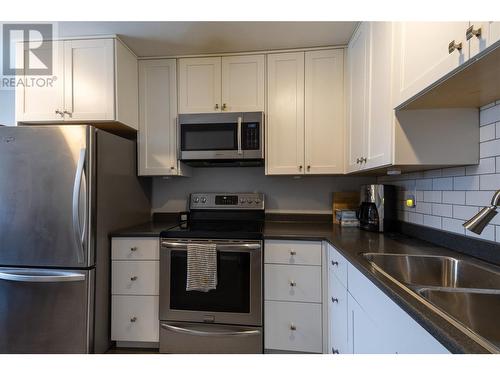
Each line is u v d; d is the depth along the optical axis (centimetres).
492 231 109
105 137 179
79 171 162
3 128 166
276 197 241
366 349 103
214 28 178
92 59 190
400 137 121
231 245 174
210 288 171
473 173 119
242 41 195
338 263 143
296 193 239
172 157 216
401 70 114
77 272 166
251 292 174
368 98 152
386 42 127
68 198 164
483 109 115
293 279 174
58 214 165
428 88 96
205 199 238
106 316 183
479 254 114
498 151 107
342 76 200
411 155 121
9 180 167
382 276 92
